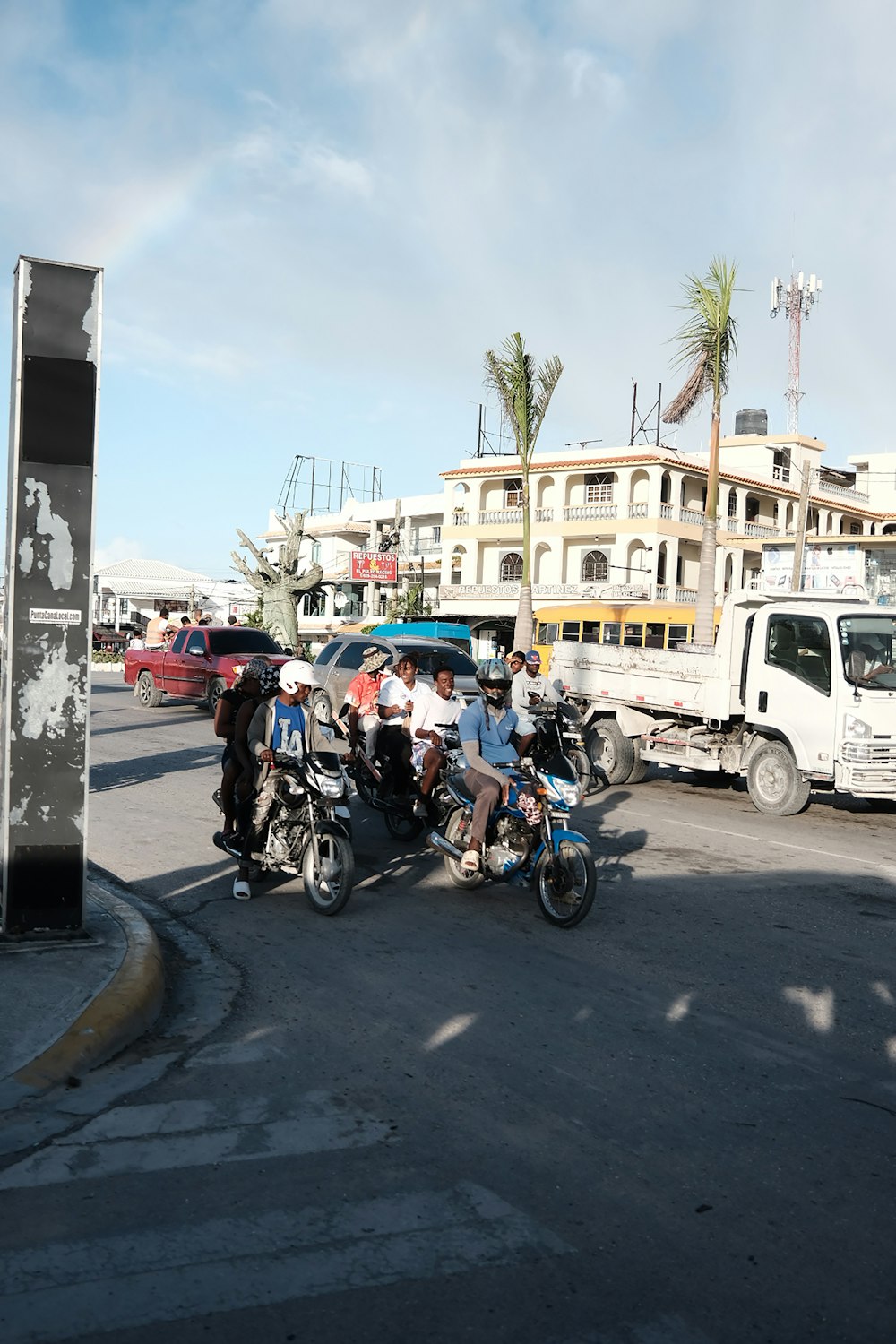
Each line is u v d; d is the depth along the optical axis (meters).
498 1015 5.68
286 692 8.01
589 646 16.06
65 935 6.18
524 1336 2.99
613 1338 3.00
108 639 53.22
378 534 69.50
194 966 6.44
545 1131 4.31
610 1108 4.55
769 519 59.38
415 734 10.09
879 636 12.59
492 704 8.19
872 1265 3.41
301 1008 5.73
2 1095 4.39
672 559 54.12
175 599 73.06
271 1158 4.01
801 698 12.67
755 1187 3.90
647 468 53.53
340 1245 3.42
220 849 9.80
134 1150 4.04
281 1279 3.23
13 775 6.09
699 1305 3.16
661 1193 3.82
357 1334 2.98
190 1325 3.00
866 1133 4.39
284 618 33.78
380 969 6.45
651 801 13.85
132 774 14.13
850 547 41.78
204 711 23.84
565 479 57.31
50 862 6.17
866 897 8.72
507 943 7.10
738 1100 4.68
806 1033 5.54
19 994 5.37
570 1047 5.24
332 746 15.97
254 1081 4.73
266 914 7.71
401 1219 3.58
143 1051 5.08
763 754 13.26
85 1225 3.49
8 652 6.04
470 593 58.94
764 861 10.10
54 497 6.07
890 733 12.32
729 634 13.58
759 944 7.19
